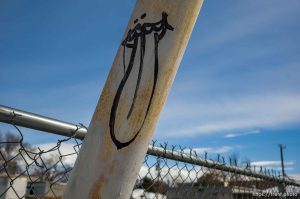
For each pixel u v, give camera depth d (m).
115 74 1.55
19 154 1.67
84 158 1.43
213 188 3.15
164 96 1.52
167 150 2.60
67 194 1.42
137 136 1.44
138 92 1.48
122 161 1.41
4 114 1.56
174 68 1.55
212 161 3.12
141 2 1.66
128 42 1.60
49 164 1.80
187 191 2.83
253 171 3.77
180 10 1.59
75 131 1.87
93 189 1.38
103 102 1.51
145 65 1.51
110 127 1.44
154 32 1.56
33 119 1.67
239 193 3.56
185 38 1.59
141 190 2.45
